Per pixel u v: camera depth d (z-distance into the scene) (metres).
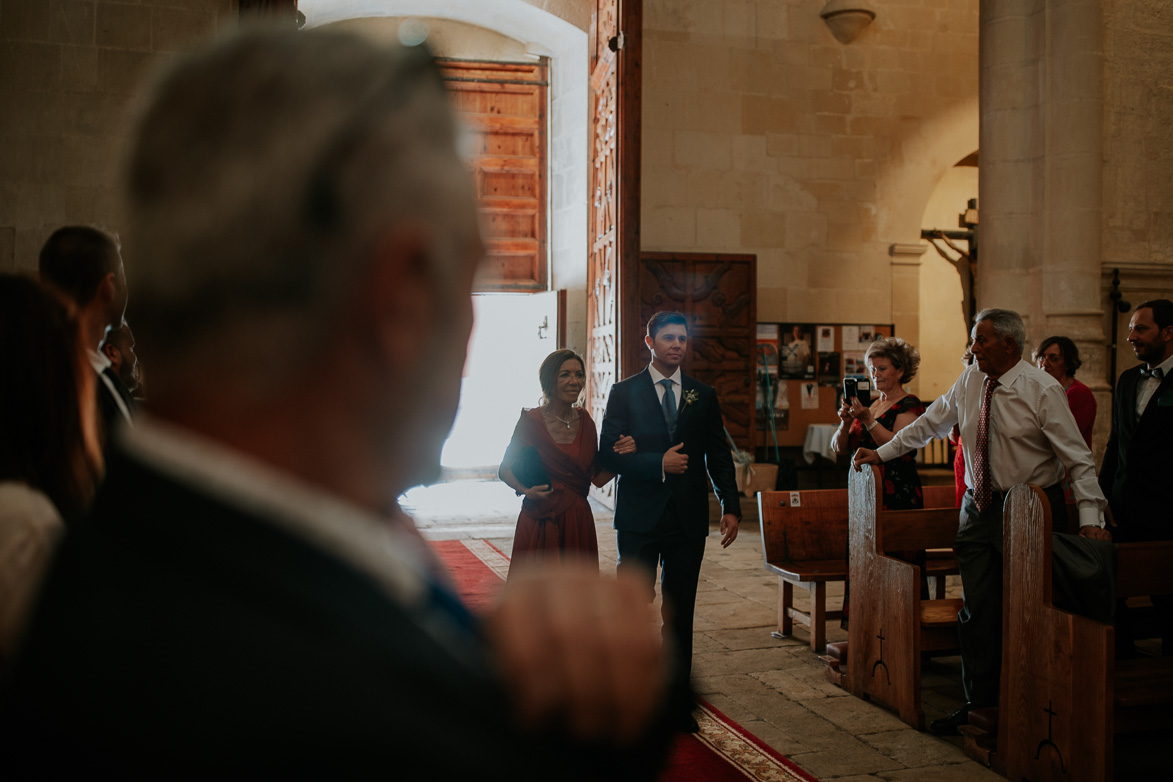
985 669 4.24
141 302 0.44
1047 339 5.98
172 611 0.38
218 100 0.43
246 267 0.43
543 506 4.25
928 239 12.80
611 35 9.18
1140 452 4.97
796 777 3.79
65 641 0.38
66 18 6.85
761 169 11.23
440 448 0.49
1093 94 7.26
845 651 5.21
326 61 0.44
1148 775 3.97
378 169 0.44
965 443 4.40
